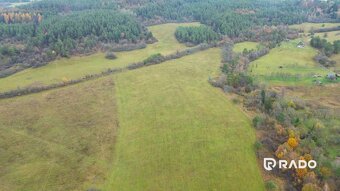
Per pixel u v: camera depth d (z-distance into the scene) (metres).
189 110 121.81
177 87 142.12
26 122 117.50
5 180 88.69
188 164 91.81
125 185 84.81
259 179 84.69
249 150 96.31
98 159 95.62
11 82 147.00
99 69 161.25
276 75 152.25
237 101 126.44
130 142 103.31
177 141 102.69
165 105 126.50
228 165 90.56
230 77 141.50
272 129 103.88
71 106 127.88
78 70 159.88
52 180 87.88
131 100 131.62
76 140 105.62
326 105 124.50
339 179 81.25
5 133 111.12
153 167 91.19
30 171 91.75
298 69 161.12
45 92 140.50
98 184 85.44
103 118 118.44
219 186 83.19
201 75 155.25
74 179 87.75
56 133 110.12
